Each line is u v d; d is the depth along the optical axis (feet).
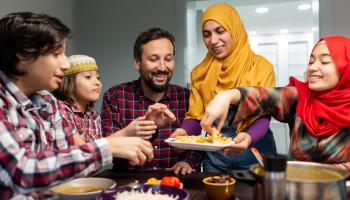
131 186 2.84
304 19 12.07
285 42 13.19
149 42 4.75
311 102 3.76
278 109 3.79
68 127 3.48
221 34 4.70
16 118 2.67
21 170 2.22
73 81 5.12
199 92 5.00
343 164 3.26
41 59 2.54
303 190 2.11
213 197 2.81
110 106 5.24
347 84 3.53
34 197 2.86
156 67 4.75
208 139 3.55
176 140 3.56
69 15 8.68
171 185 2.92
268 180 2.06
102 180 3.33
